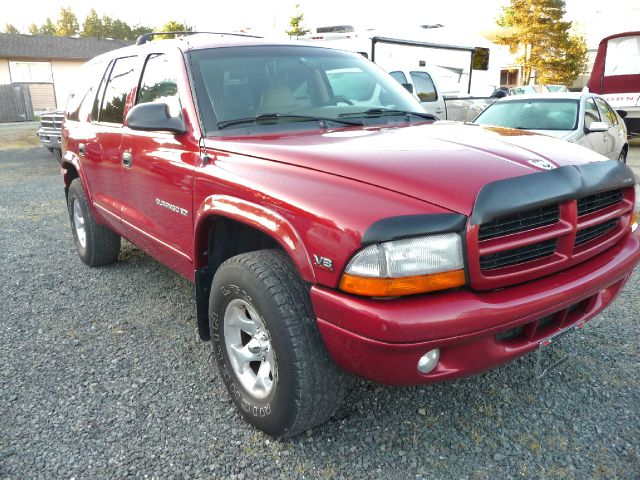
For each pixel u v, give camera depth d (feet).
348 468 8.32
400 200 7.25
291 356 7.95
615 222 9.56
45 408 9.81
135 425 9.34
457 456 8.53
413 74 40.40
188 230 10.38
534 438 8.89
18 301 14.62
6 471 8.23
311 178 8.03
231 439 8.98
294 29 92.12
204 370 11.11
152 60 12.46
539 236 7.73
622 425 9.14
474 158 8.14
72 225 17.88
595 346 11.68
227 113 10.50
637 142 54.49
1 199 28.73
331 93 11.84
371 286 7.00
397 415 9.54
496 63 71.41
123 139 12.72
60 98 130.11
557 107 29.25
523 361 11.15
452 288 7.27
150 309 14.06
